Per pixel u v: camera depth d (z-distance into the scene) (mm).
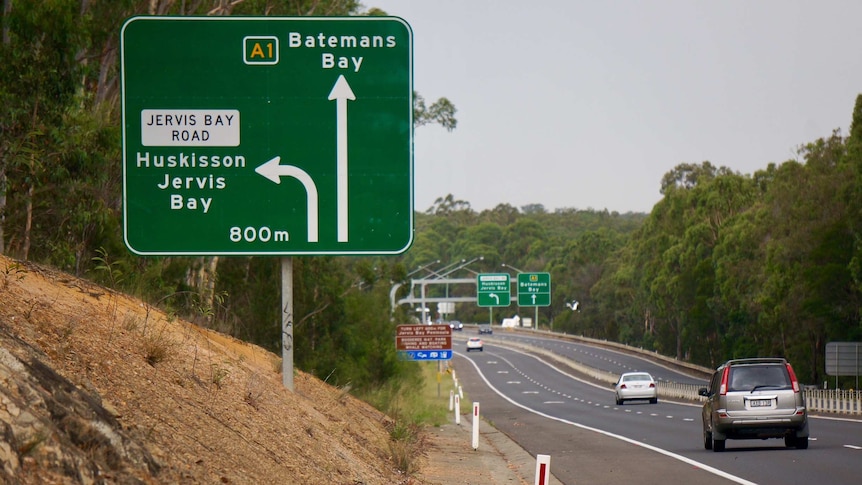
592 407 71938
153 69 19797
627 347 164625
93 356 12617
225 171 19828
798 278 89438
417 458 27312
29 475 7789
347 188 20016
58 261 26250
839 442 32688
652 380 75688
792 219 91438
